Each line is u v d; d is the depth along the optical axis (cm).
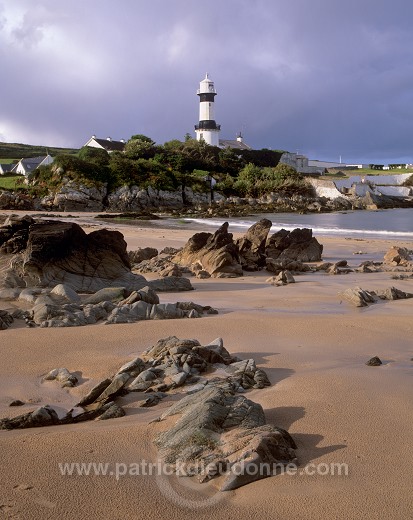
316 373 820
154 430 592
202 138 13275
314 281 2020
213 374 826
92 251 1711
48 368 873
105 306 1288
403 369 847
